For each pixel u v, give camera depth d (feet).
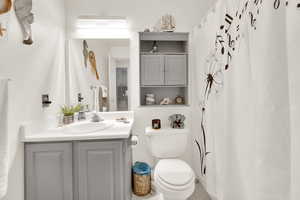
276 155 3.11
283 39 3.07
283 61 3.07
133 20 7.64
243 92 4.12
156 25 7.67
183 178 5.30
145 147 7.76
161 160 6.38
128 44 7.61
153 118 7.73
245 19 3.98
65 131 5.26
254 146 3.84
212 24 5.60
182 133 6.79
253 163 3.90
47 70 5.74
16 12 4.24
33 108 4.93
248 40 3.96
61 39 6.94
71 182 4.70
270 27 3.13
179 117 7.36
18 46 4.33
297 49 2.59
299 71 2.58
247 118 4.05
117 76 7.62
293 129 2.68
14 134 4.24
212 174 5.67
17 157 4.37
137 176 6.46
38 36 5.19
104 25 7.44
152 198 6.35
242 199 4.48
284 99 3.07
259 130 3.31
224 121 4.80
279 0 3.08
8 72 4.00
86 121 6.90
